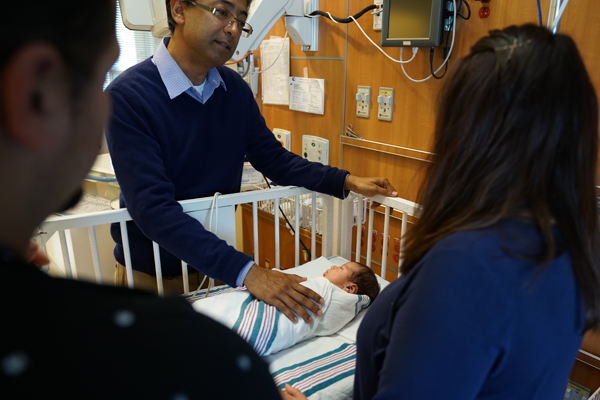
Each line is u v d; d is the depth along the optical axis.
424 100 1.72
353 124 2.07
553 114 0.45
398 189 1.93
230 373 0.28
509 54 0.47
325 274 1.53
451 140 0.51
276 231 1.60
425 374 0.45
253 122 1.62
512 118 0.46
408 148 1.83
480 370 0.44
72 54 0.25
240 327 1.17
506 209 0.46
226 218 1.46
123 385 0.24
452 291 0.44
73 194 0.30
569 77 0.45
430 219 0.53
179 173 1.41
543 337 0.45
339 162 2.20
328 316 1.30
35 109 0.24
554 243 0.44
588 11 1.25
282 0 1.82
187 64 1.32
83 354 0.24
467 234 0.47
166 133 1.34
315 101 2.23
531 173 0.46
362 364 0.63
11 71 0.22
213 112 1.43
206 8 1.22
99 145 0.30
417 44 1.58
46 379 0.23
